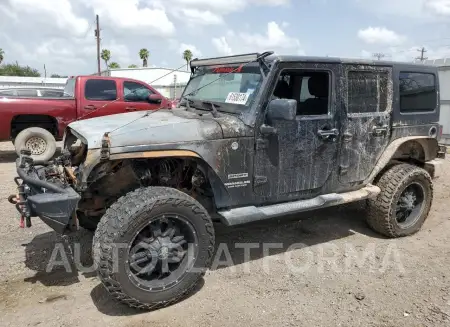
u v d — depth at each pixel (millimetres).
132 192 3256
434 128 5086
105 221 3096
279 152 3812
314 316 3230
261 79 3709
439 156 5293
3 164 8953
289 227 5074
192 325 3098
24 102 8758
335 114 4109
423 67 4910
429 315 3238
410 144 4965
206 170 3549
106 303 3365
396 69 4590
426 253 4395
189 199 3281
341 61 4086
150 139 3256
